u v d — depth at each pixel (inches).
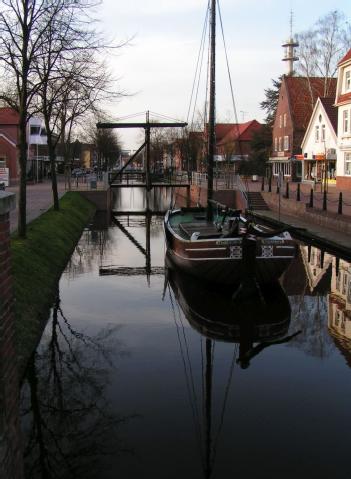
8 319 163.9
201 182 1620.3
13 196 168.7
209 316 481.7
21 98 544.4
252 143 2527.1
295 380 335.3
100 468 238.8
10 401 164.2
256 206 1365.7
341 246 757.3
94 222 1283.2
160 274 673.0
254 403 303.1
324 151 1646.2
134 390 319.9
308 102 2086.6
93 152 3944.4
